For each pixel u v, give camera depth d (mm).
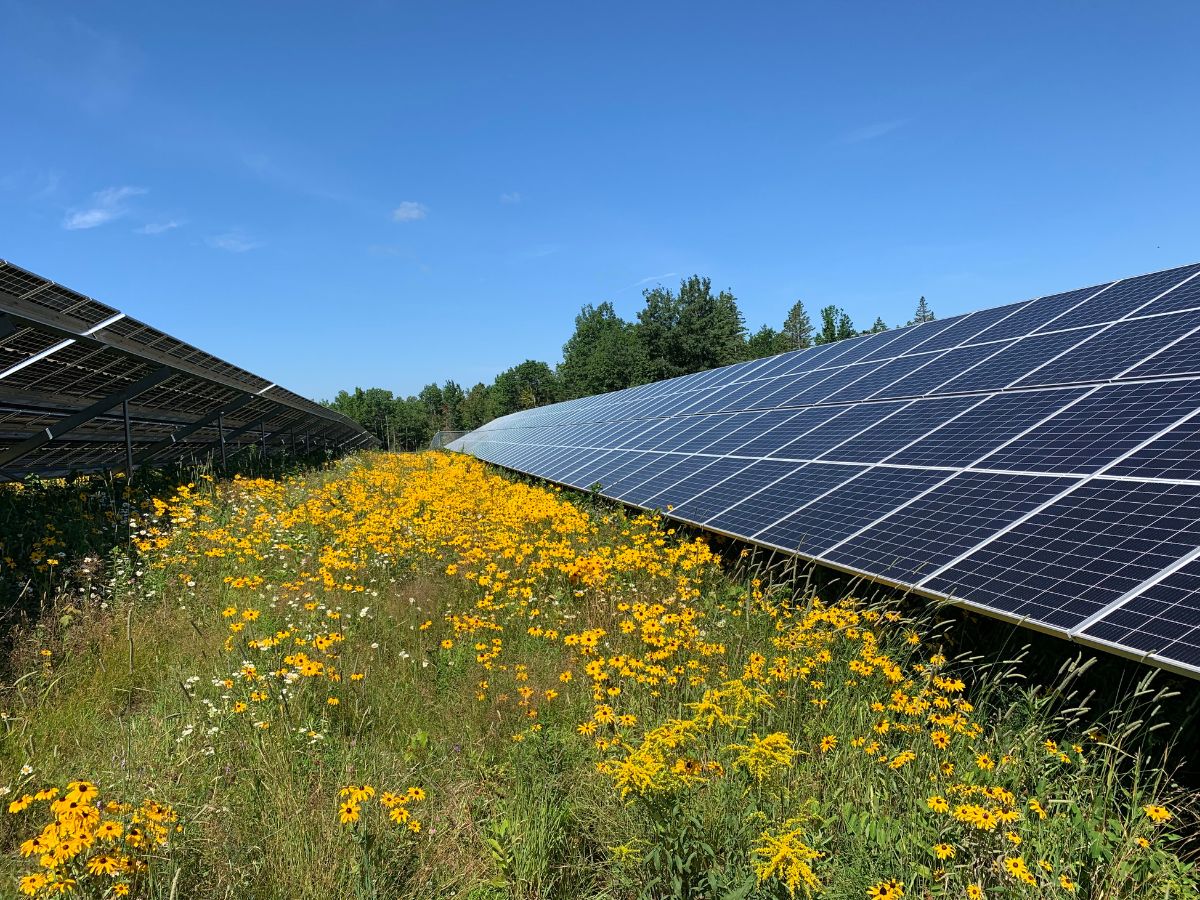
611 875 3193
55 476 15727
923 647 5434
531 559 8453
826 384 13328
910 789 3449
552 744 4047
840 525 6805
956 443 7449
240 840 3277
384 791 3770
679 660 5141
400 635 6430
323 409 30703
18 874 3137
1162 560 4141
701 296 63188
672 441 14680
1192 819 3340
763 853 2893
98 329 10047
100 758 4176
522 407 91375
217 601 7391
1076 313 10008
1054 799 3381
